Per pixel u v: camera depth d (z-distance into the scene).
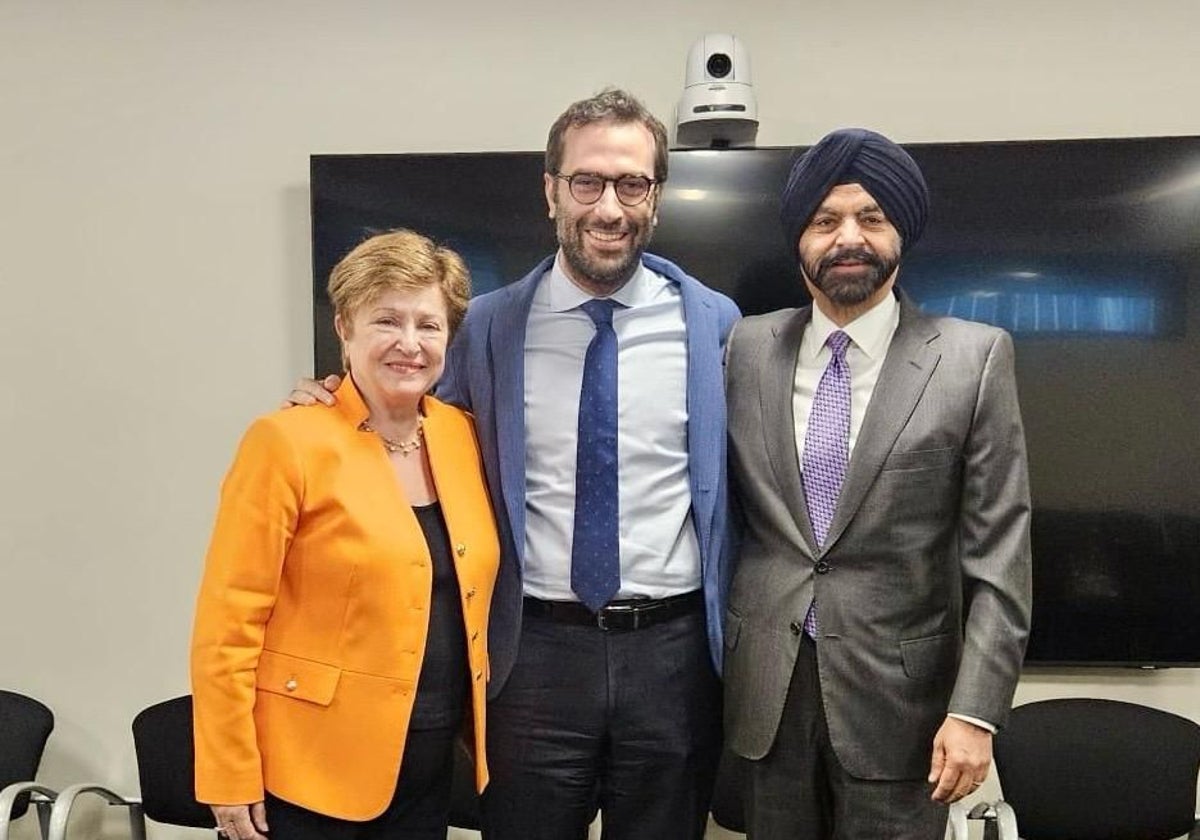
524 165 2.13
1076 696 2.22
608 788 1.59
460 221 2.15
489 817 1.60
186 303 2.27
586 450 1.50
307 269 2.25
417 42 2.21
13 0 2.24
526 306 1.56
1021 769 2.02
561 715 1.53
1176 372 2.07
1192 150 2.04
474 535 1.47
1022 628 1.35
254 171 2.24
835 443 1.43
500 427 1.53
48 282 2.28
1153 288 2.06
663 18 2.17
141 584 2.32
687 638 1.54
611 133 1.45
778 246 2.11
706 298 1.62
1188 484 2.08
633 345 1.54
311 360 2.26
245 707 1.35
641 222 1.48
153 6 2.23
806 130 2.18
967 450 1.39
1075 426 2.10
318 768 1.38
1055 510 2.12
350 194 2.16
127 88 2.24
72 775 2.36
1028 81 2.14
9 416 2.30
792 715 1.45
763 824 1.49
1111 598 2.12
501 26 2.20
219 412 2.28
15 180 2.27
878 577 1.40
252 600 1.36
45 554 2.32
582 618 1.51
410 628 1.38
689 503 1.54
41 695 2.35
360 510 1.37
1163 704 2.20
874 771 1.40
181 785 2.10
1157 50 2.12
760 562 1.49
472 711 1.50
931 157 2.09
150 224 2.26
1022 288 2.09
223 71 2.23
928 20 2.14
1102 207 2.06
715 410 1.52
